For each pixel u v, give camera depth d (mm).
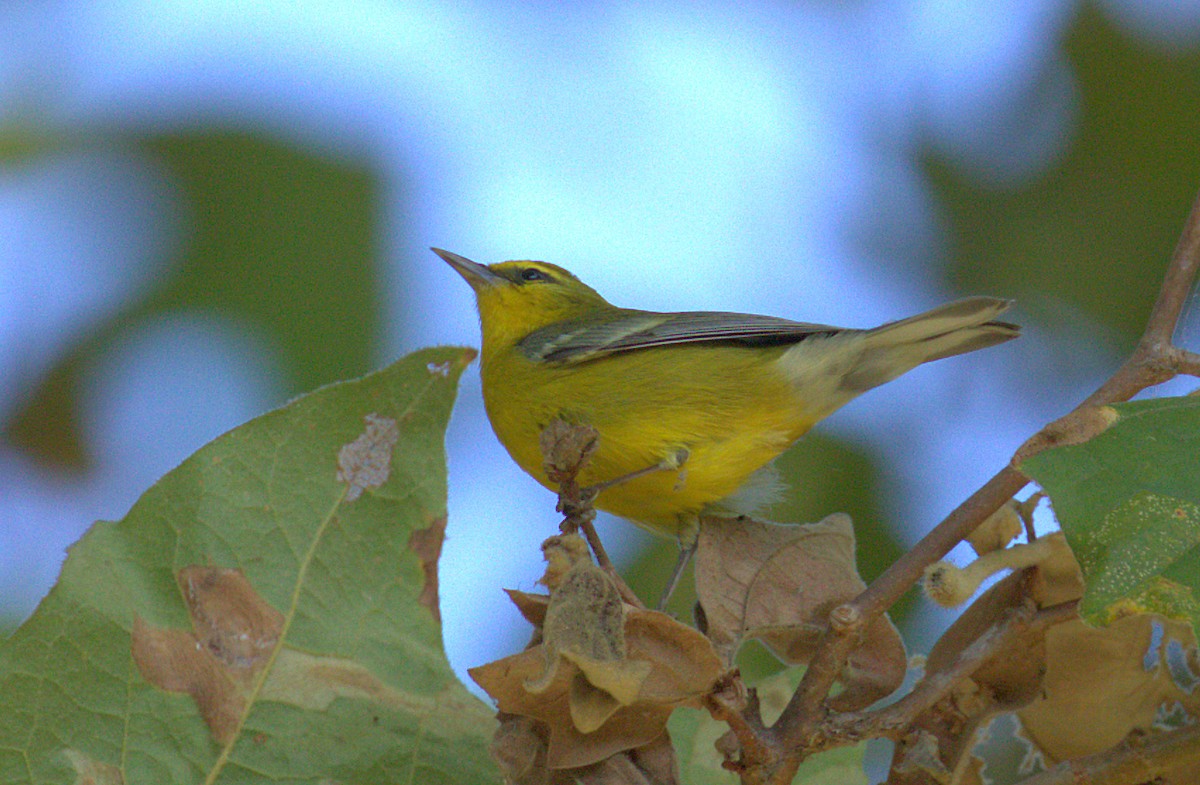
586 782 5000
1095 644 5801
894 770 5465
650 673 4852
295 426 5738
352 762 5504
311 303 9930
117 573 5422
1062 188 11461
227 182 9898
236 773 5363
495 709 5766
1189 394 5098
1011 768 8859
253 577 5613
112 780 5180
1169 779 5578
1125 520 4441
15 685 5156
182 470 5602
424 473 5812
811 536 6312
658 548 10711
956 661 5238
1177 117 11250
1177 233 11242
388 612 5750
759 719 5086
